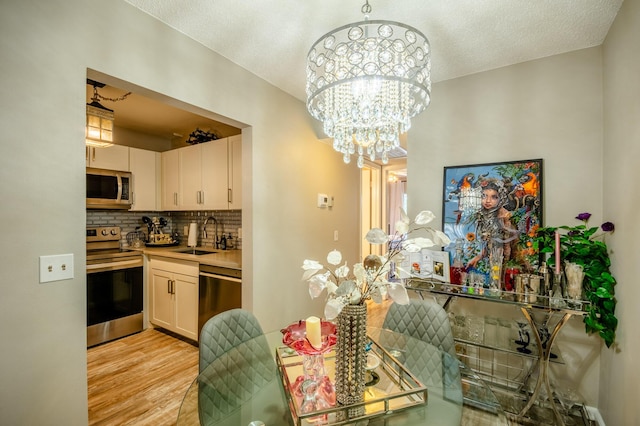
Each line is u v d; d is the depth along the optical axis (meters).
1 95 1.11
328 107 1.64
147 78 1.57
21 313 1.15
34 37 1.18
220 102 1.98
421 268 2.24
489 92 2.16
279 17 1.61
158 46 1.63
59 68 1.25
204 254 2.99
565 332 1.88
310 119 2.90
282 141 2.54
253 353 1.48
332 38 1.43
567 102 1.90
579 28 1.65
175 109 3.02
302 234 2.80
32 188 1.18
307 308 2.84
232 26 1.69
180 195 3.48
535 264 1.93
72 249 1.29
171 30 1.69
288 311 2.61
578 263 1.64
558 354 1.89
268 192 2.39
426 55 1.46
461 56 1.98
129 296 3.07
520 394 1.92
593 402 1.78
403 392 1.07
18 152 1.15
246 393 1.19
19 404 1.14
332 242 3.29
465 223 2.20
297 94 2.64
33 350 1.18
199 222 3.80
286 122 2.59
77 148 1.31
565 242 1.74
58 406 1.24
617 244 1.53
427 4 1.49
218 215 3.62
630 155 1.38
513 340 2.01
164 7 1.53
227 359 1.42
